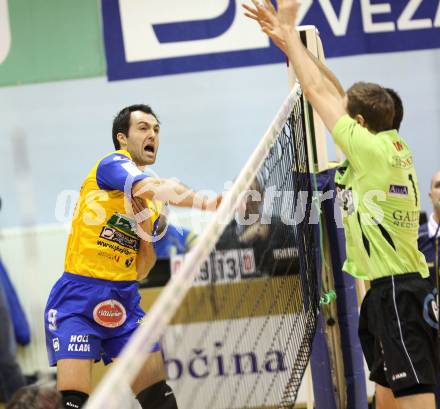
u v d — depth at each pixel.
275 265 12.72
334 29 25.39
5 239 21.55
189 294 9.22
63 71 25.88
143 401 12.76
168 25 25.62
